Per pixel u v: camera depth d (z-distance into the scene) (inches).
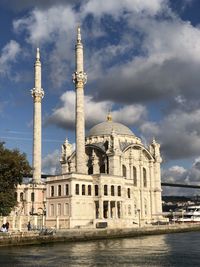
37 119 5629.9
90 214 4940.9
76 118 5206.7
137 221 5807.1
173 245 3361.2
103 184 5032.0
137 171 6382.9
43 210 5354.3
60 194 4940.9
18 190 5659.5
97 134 6432.1
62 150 6545.3
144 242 3676.2
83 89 5285.4
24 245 3307.1
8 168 3535.9
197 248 3093.0
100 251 2871.6
